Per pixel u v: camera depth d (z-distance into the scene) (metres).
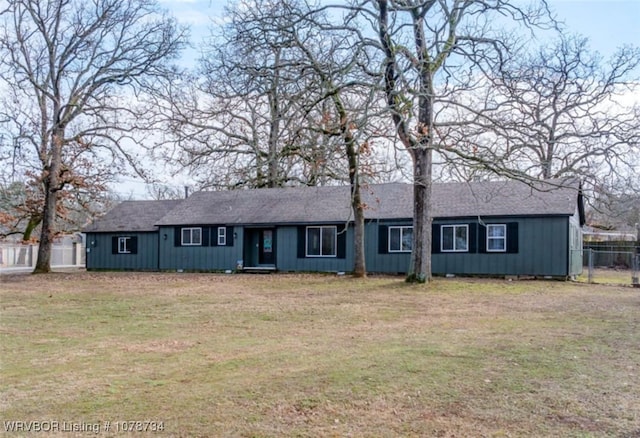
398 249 23.47
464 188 23.95
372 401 5.25
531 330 9.31
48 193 26.59
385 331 9.34
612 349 7.65
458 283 18.28
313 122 17.45
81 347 8.03
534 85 17.27
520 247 21.23
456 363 6.77
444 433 4.44
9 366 6.79
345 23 15.99
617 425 4.61
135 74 24.94
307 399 5.30
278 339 8.63
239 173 26.42
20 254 32.91
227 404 5.16
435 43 15.00
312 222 24.67
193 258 27.77
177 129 24.77
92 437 4.37
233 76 16.52
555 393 5.51
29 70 25.03
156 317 11.23
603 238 38.03
